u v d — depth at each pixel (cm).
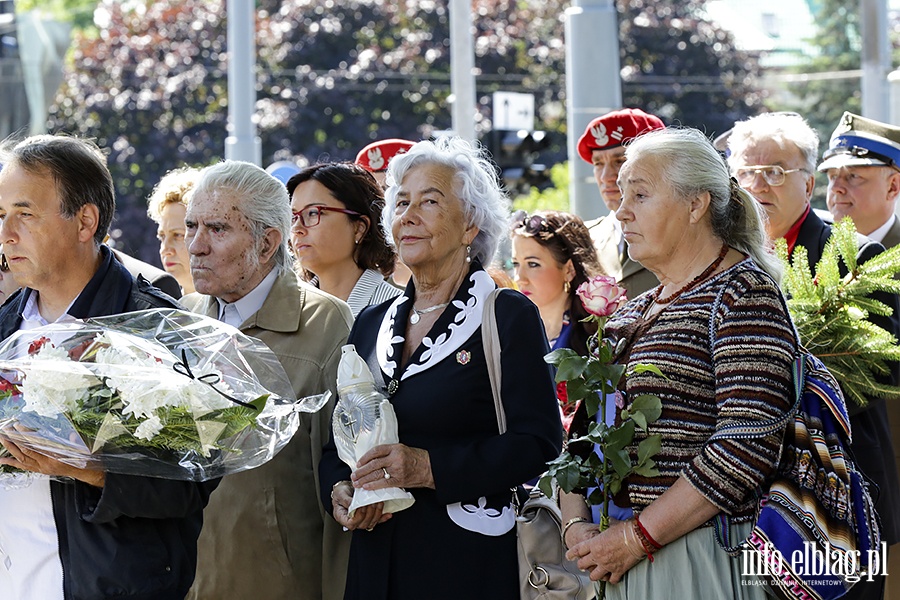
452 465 473
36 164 472
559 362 453
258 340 488
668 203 455
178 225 777
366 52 3077
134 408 432
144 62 3155
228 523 530
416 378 493
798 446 429
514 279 732
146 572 461
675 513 432
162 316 465
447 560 480
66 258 479
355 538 499
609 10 1159
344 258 648
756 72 3234
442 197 501
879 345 525
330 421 532
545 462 477
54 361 436
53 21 2727
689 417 440
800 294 536
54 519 462
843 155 718
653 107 3169
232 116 1675
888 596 671
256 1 3316
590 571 453
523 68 3172
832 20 3300
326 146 3016
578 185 1148
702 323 442
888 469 591
